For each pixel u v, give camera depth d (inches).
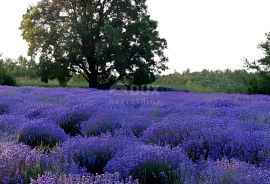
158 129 304.2
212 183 175.8
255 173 179.9
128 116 395.2
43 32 1723.7
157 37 1873.8
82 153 235.8
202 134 282.2
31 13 1775.3
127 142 258.5
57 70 1727.4
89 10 1749.5
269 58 1382.9
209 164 198.7
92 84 1797.5
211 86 2082.9
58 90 945.5
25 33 1782.7
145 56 1754.4
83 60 1788.9
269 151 244.8
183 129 301.4
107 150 241.8
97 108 440.8
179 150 229.0
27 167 187.5
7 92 815.1
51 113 426.0
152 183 201.9
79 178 161.2
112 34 1644.9
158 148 226.2
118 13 1812.3
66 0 1747.0
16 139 295.6
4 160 189.2
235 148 255.8
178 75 2508.6
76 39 1729.8
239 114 453.7
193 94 909.8
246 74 1865.2
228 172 183.8
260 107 550.6
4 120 362.3
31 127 312.8
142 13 1850.4
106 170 212.2
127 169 199.3
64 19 1766.7
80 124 372.8
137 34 1790.1
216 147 256.4
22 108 496.7
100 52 1664.6
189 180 179.2
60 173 179.8
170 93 973.8
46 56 1759.4
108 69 1776.6
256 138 269.0
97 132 347.9
